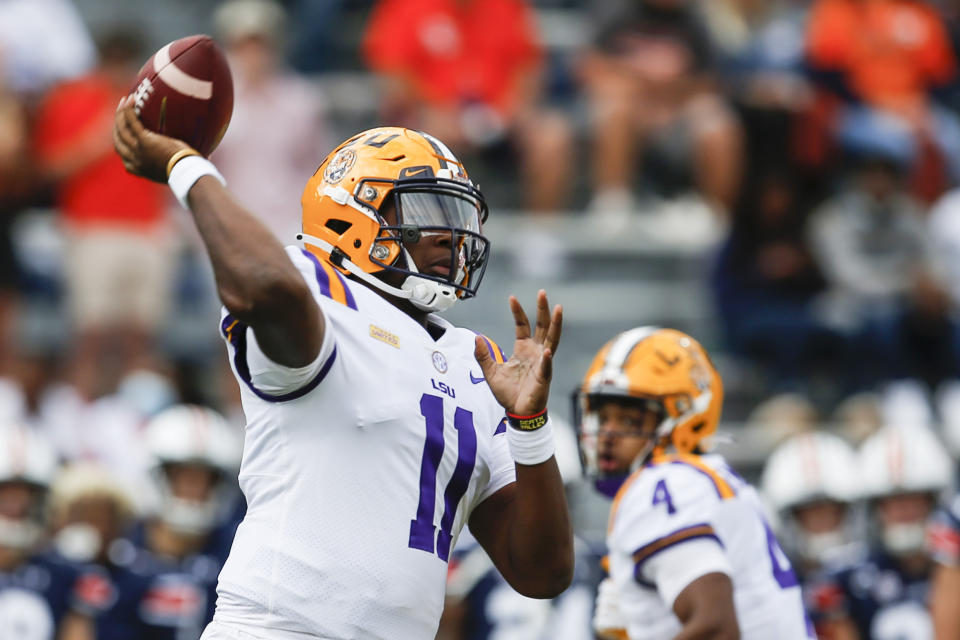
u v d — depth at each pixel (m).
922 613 23.19
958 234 34.41
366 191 11.46
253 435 11.04
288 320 10.12
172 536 24.20
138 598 23.73
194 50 11.09
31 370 31.31
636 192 35.31
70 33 36.47
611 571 15.05
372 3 40.94
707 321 34.09
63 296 34.59
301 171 34.38
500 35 35.41
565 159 34.94
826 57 36.12
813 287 32.94
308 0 40.34
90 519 24.09
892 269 33.44
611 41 35.41
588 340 34.19
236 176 33.66
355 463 10.80
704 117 34.66
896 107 36.38
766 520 15.22
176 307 34.41
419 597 11.05
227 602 10.86
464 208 11.66
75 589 23.62
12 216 33.16
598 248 34.56
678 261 34.66
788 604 14.77
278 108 34.03
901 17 37.25
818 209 34.28
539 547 11.60
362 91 39.19
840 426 29.92
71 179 32.97
